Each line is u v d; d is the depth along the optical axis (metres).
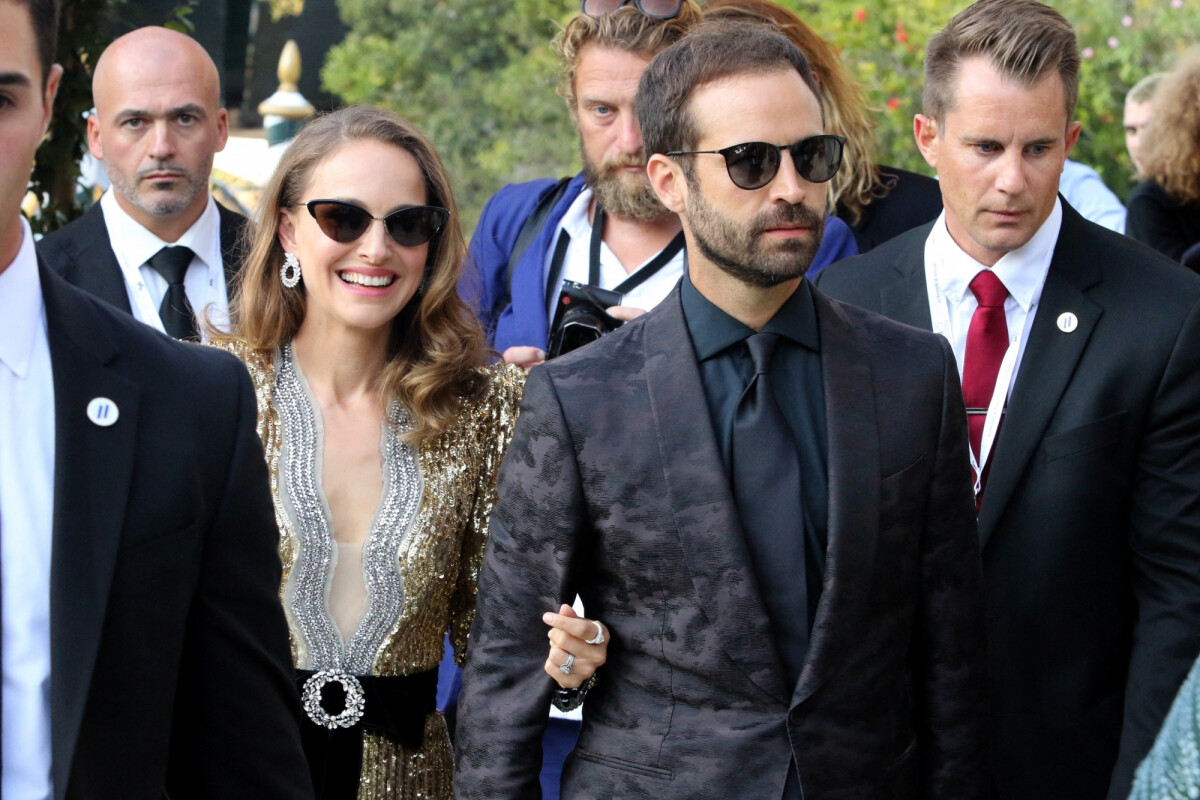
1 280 1.93
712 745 2.45
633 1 4.00
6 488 1.90
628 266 4.15
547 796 3.62
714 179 2.52
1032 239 3.27
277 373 3.19
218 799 2.12
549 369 2.67
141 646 1.95
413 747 3.03
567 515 2.59
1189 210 6.04
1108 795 3.04
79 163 5.93
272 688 2.18
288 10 12.19
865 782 2.46
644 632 2.54
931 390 2.61
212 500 2.08
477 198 12.39
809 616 2.48
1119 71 10.10
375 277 3.08
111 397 1.98
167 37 4.59
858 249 4.39
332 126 3.16
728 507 2.48
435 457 3.14
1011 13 3.17
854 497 2.48
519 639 2.65
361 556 3.04
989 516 3.14
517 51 12.66
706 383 2.60
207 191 4.64
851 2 9.50
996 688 3.16
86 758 1.90
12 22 1.73
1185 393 3.05
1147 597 3.11
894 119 9.28
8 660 1.86
